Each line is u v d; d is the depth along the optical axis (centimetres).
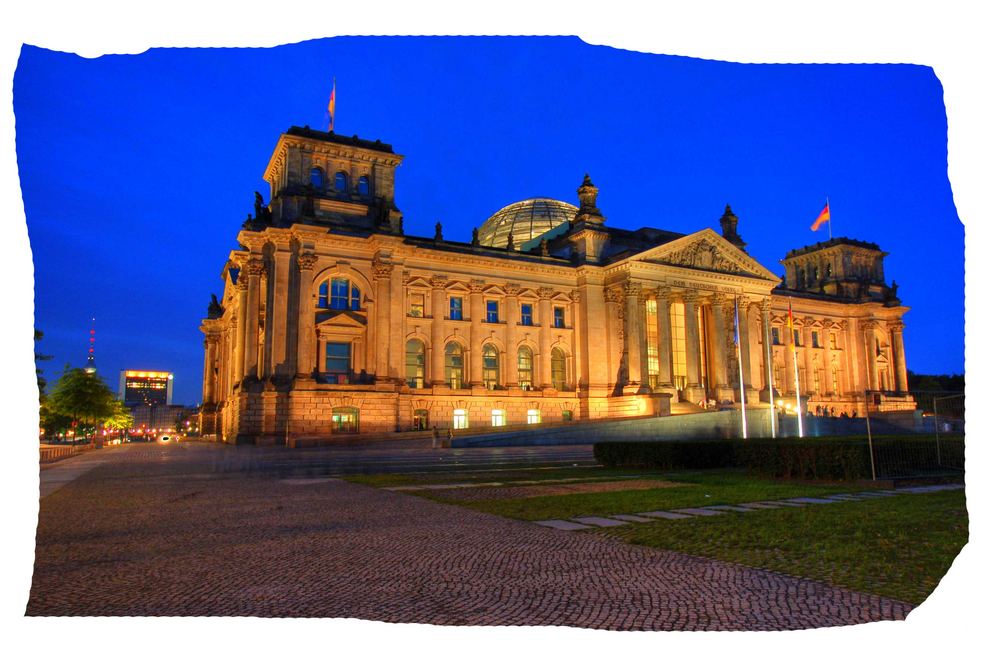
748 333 10394
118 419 13775
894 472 3125
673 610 1053
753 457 3566
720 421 7781
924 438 3303
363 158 8375
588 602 1104
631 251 9438
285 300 7644
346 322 7794
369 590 1182
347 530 1845
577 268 9700
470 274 9069
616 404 9244
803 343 11762
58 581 1240
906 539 1619
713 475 3572
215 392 12231
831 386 11969
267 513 2197
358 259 8025
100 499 2606
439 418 8550
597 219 9938
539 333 9425
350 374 7862
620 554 1512
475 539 1705
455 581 1255
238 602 1090
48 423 10350
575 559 1459
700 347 10400
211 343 12312
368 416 7644
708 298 10144
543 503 2405
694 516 2072
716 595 1148
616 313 9625
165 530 1852
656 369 9750
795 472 3312
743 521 1945
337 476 3656
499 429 6775
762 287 10581
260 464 4681
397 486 3064
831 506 2259
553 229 11112
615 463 4362
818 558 1440
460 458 5194
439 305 8788
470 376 8881
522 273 9400
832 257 12888
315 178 8212
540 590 1188
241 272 8481
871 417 8838
